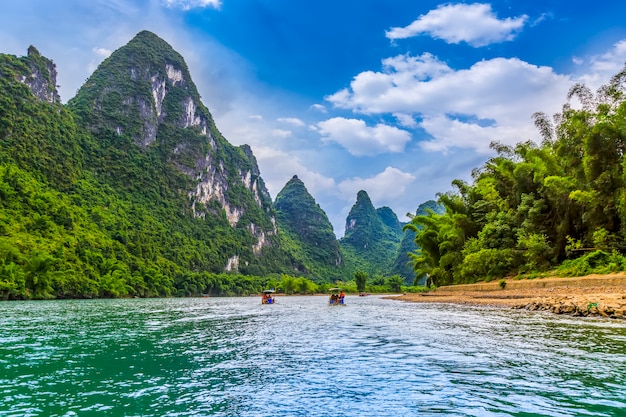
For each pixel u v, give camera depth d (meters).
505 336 16.38
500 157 51.81
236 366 12.11
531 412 7.70
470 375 10.43
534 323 20.09
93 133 173.62
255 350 14.84
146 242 131.12
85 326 23.94
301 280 151.50
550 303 26.12
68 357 13.72
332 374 10.89
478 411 7.83
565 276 35.06
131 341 17.44
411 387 9.49
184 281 128.88
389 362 12.20
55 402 8.82
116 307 47.88
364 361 12.45
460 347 14.40
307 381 10.25
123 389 9.75
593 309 21.94
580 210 38.22
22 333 20.38
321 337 18.12
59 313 35.28
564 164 40.31
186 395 9.23
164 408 8.37
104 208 133.38
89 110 178.62
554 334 16.42
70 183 131.25
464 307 33.75
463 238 55.72
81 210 114.88
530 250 40.59
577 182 36.84
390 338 17.16
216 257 176.25
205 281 136.50
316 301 76.38
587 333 16.41
